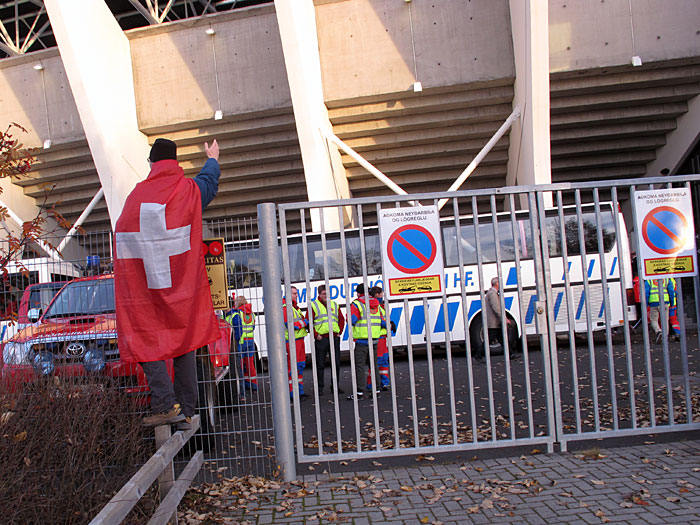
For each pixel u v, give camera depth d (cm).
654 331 1452
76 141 1950
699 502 426
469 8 1736
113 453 438
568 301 571
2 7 2619
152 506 418
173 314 446
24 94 1970
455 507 447
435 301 1451
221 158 1986
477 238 561
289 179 2041
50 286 571
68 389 448
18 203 2089
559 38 1673
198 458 491
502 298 568
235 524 439
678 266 580
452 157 1969
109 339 527
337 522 432
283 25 1564
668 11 1655
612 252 1439
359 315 998
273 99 1827
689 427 578
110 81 1766
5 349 509
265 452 636
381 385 1039
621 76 1720
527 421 736
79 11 1645
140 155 1903
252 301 614
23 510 363
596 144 1933
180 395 468
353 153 1792
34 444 395
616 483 474
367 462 590
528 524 409
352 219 2039
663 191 578
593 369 569
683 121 1834
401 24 1755
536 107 1555
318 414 551
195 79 1869
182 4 2730
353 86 1777
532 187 564
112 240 486
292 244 1492
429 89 1759
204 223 562
